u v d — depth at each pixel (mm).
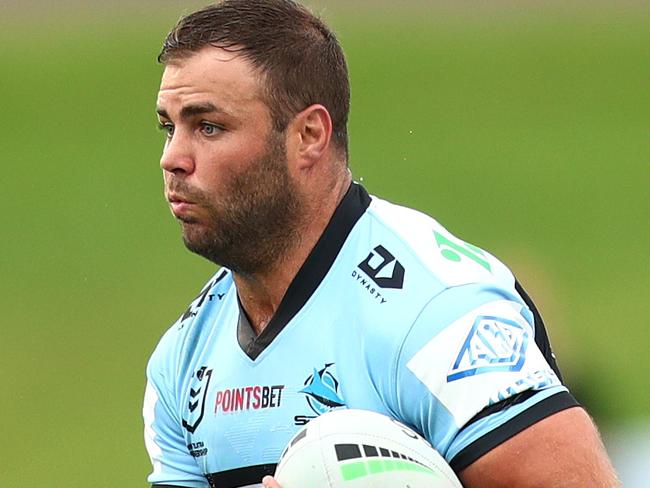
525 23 129375
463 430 14438
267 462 15688
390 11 135125
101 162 91500
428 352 14609
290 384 15438
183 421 16656
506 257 71875
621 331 57250
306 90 15430
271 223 15484
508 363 14547
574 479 14180
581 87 110312
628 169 90062
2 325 60375
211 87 15109
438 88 109812
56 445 46469
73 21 133500
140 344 56844
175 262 69688
